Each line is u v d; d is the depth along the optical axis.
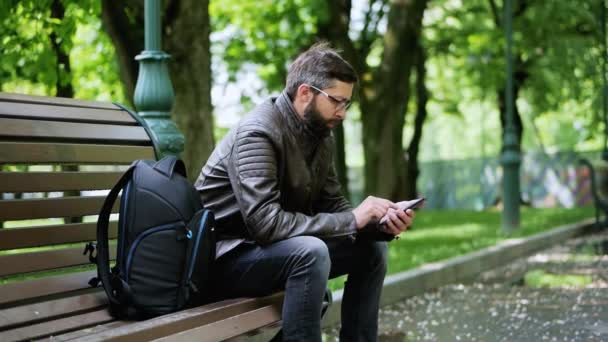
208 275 3.20
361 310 3.64
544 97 22.50
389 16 13.75
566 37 18.44
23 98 3.48
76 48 12.85
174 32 7.37
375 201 3.43
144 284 3.05
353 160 49.06
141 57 5.25
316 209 3.86
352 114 24.44
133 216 3.09
